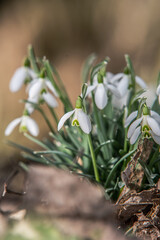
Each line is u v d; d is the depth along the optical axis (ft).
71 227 1.66
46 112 4.74
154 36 5.26
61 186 1.72
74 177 1.74
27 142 4.29
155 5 5.54
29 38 6.39
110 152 1.94
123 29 5.86
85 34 6.35
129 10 5.92
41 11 6.55
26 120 2.05
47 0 6.58
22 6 6.66
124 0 6.03
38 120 4.64
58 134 2.04
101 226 1.68
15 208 1.77
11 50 6.25
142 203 1.78
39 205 1.70
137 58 5.19
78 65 6.07
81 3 6.40
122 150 1.87
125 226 1.78
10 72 5.81
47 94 1.99
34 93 1.97
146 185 1.81
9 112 4.96
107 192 1.90
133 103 1.92
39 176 1.74
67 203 1.70
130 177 1.79
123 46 5.77
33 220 1.67
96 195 1.72
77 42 6.38
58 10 6.49
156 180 1.88
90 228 1.67
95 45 6.24
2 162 3.41
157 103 1.93
